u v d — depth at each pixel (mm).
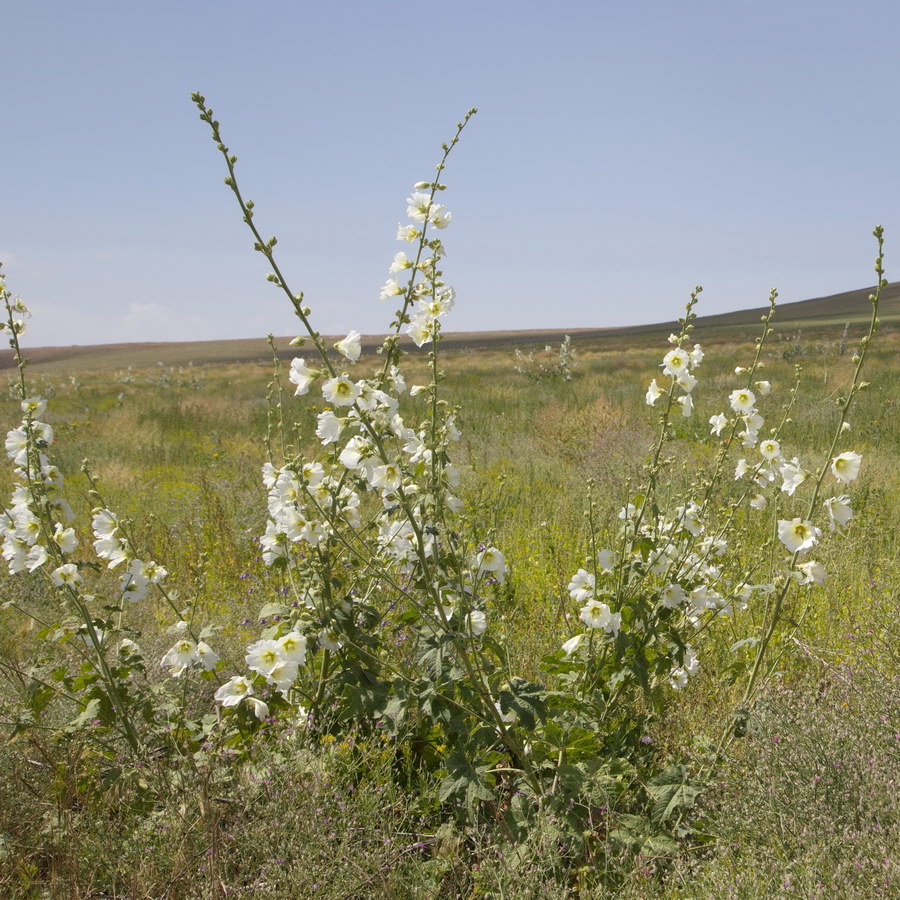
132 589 3561
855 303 108938
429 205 3158
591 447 11000
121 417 19016
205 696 3941
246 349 105250
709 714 3736
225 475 10234
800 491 6227
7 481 8977
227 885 2549
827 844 2551
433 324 3037
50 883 2586
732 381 18891
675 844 2828
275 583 5418
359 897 2584
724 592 3893
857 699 3383
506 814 3002
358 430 3316
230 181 2785
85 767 3225
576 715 3203
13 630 4688
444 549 3242
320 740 3178
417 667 3539
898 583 5379
